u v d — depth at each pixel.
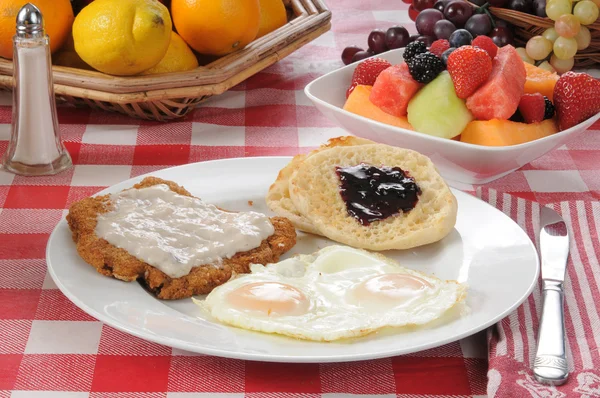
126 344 0.85
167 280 0.87
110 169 1.05
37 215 0.98
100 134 1.11
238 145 1.11
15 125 1.03
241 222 0.93
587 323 0.87
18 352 0.83
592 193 1.06
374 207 0.95
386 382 0.83
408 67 1.07
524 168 1.09
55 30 1.10
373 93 1.07
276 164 1.02
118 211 0.92
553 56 1.25
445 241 0.94
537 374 0.81
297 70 1.27
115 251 0.88
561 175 1.08
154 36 1.06
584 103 1.06
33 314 0.87
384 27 1.41
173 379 0.82
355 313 0.84
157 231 0.90
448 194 0.95
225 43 1.13
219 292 0.86
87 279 0.87
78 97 1.11
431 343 0.81
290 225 0.94
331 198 0.96
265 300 0.84
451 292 0.86
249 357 0.80
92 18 1.06
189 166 1.01
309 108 1.19
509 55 1.07
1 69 1.10
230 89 1.21
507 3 1.26
